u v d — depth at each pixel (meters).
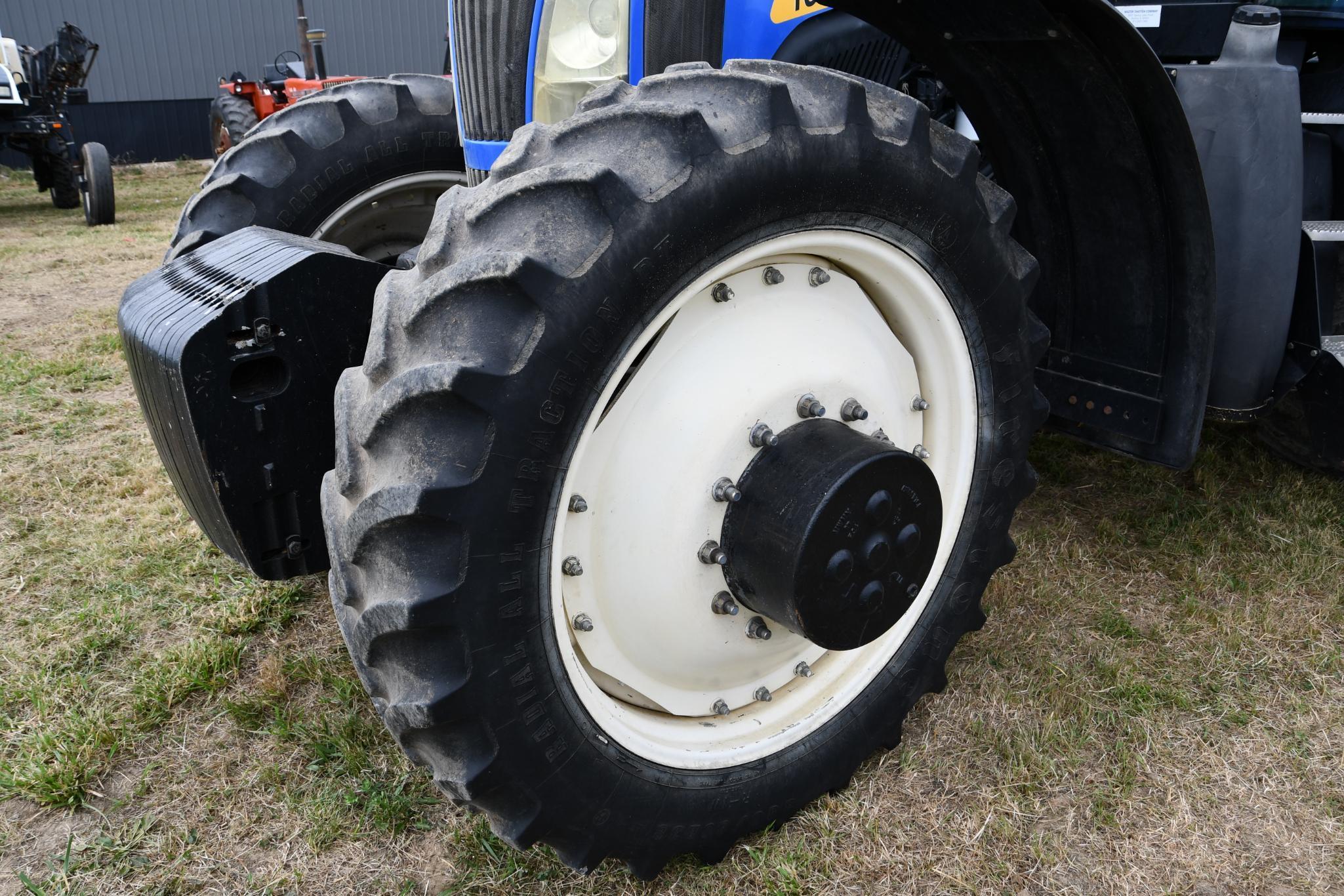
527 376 1.23
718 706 1.78
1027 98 1.91
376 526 1.26
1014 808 1.88
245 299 1.60
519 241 1.24
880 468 1.51
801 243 1.46
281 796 1.93
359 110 2.45
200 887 1.73
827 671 1.87
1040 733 2.06
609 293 1.26
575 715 1.47
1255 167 2.19
